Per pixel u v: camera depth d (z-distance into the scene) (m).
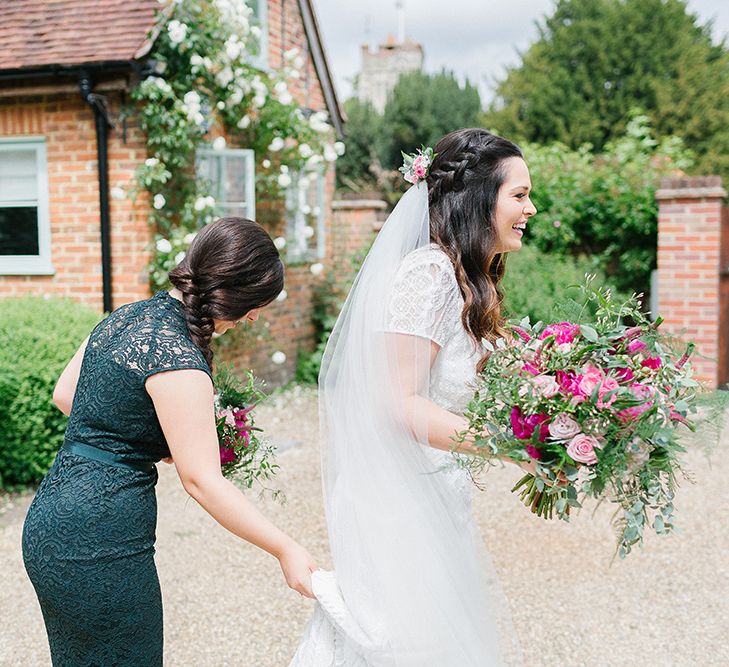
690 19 17.92
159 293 2.16
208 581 4.01
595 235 9.15
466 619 2.12
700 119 16.88
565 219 9.02
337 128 10.21
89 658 1.99
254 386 2.47
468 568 2.19
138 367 1.97
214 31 6.82
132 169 6.69
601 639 3.39
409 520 2.11
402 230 2.22
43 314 5.52
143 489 2.03
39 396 5.16
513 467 6.01
